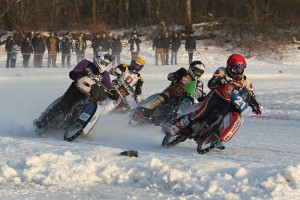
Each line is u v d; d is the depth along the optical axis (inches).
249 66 1830.7
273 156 470.3
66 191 343.6
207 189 332.8
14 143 459.2
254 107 469.7
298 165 350.0
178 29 2207.2
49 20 2267.5
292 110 836.0
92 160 388.2
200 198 324.5
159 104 598.5
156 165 370.9
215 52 2028.8
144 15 2524.6
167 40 1744.6
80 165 378.9
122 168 375.6
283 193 317.7
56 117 537.3
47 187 351.6
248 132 627.5
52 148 437.7
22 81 1162.6
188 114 484.7
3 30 2192.4
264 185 329.1
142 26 2331.4
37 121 540.7
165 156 417.7
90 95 520.4
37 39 1563.7
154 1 2361.0
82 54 1637.6
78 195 335.9
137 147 498.3
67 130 514.9
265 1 2098.9
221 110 471.8
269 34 2042.3
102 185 358.0
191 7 2353.6
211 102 473.1
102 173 369.4
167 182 350.9
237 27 2082.9
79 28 2330.2
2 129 593.9
